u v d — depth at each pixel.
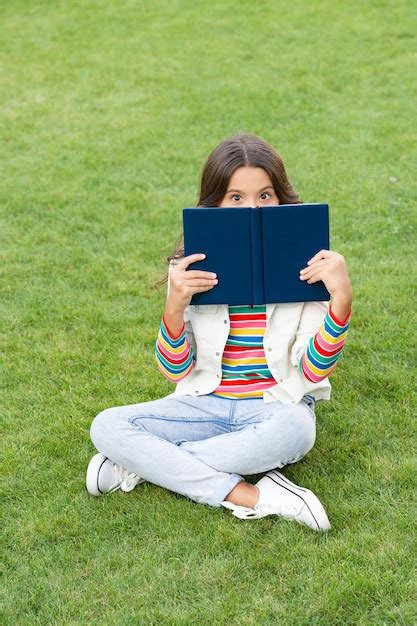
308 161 5.82
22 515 2.73
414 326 3.80
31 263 4.62
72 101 7.35
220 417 2.80
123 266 4.55
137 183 5.64
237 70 7.85
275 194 2.78
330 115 6.70
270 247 2.59
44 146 6.38
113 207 5.29
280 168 2.77
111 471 2.79
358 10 9.49
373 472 2.84
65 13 10.15
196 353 2.85
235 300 2.64
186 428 2.80
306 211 2.57
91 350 3.76
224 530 2.57
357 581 2.34
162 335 2.73
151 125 6.68
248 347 2.79
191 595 2.35
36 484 2.88
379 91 7.16
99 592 2.38
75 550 2.56
